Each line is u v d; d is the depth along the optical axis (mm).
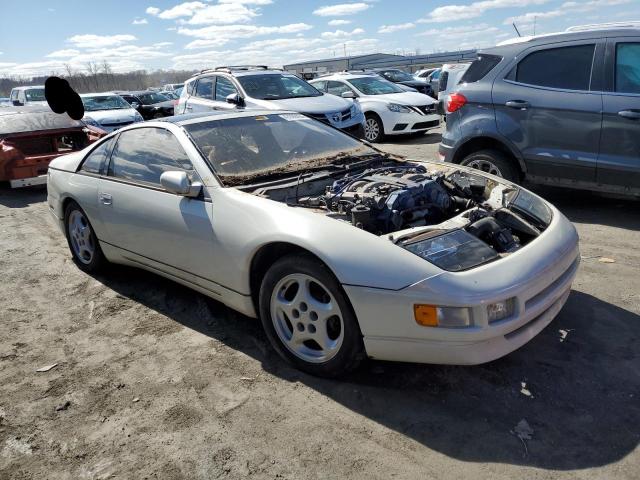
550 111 5398
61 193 4785
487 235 3004
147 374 3248
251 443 2598
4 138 8539
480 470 2332
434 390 2895
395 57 49406
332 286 2807
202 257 3480
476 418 2658
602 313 3576
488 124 5836
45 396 3098
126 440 2686
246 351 3428
